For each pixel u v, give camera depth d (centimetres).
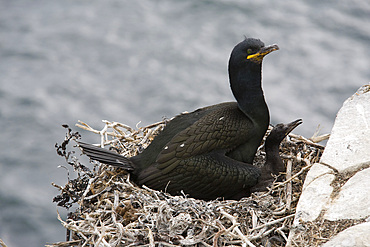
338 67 2305
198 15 2758
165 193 750
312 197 655
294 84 2208
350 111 780
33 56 2508
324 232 609
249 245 620
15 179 1848
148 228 661
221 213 673
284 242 661
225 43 2567
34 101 2209
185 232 686
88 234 699
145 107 2181
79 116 2127
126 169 804
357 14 2641
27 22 2770
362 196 634
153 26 2695
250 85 816
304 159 818
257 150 898
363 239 571
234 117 817
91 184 796
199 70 2383
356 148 708
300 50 2414
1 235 1653
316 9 2697
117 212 724
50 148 1970
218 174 777
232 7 2777
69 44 2589
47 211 1728
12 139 2020
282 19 2648
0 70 2419
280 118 2023
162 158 785
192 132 794
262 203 713
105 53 2527
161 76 2356
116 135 916
